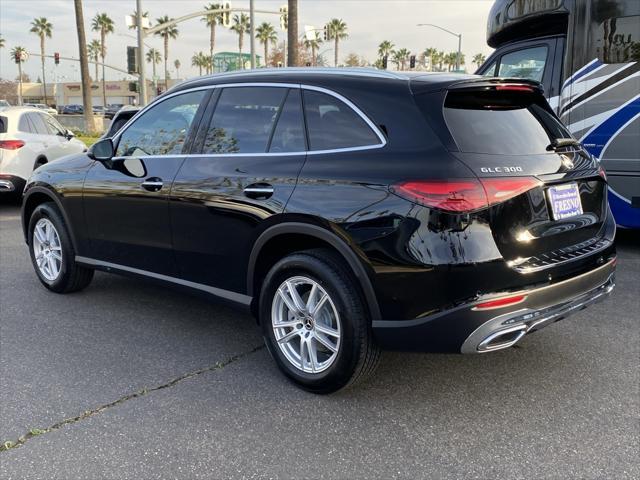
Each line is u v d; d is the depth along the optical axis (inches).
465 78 126.4
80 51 1296.8
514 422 124.6
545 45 273.4
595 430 121.3
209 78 165.3
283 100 144.0
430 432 121.0
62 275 205.3
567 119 266.4
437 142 116.6
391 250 116.6
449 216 111.4
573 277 125.6
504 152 121.7
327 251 130.8
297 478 106.2
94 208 186.4
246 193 141.2
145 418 126.2
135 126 181.9
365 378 132.5
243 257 145.8
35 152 398.9
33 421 124.6
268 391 138.7
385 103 126.0
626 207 257.1
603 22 251.8
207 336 173.5
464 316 112.7
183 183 157.2
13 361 154.9
